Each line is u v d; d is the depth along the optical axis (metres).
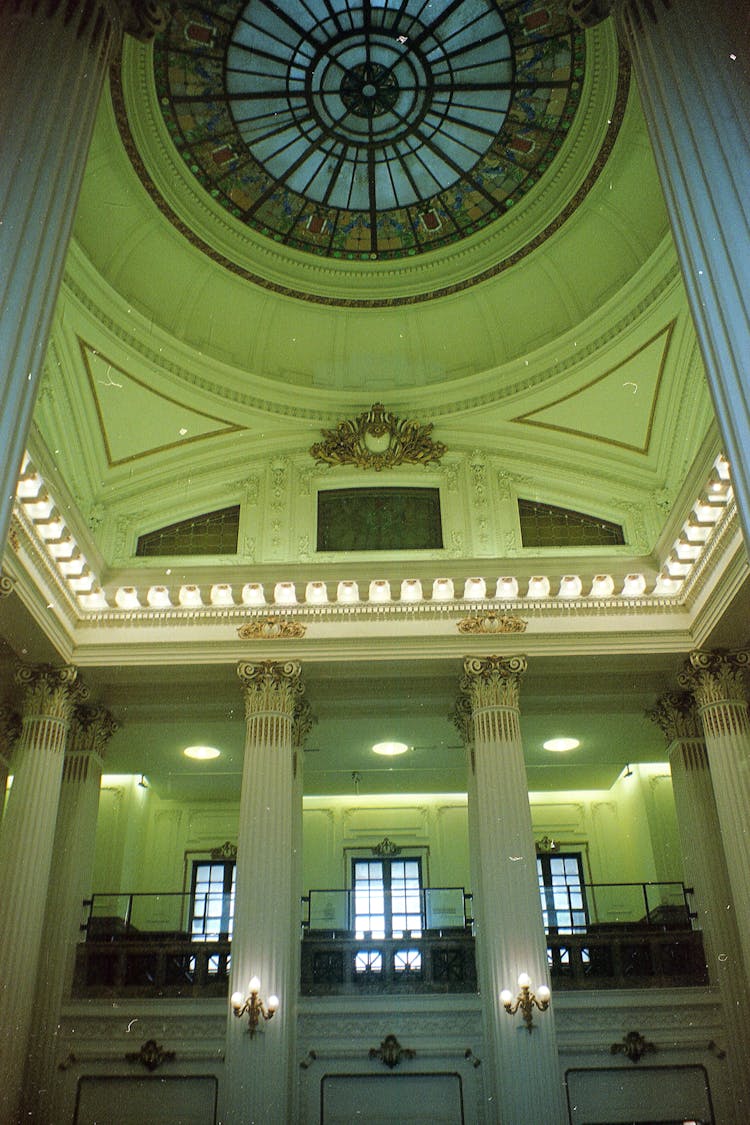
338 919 16.81
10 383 4.71
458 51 10.94
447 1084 11.62
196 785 17.06
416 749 15.40
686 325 12.22
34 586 11.16
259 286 13.42
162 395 13.59
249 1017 10.33
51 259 5.18
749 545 4.52
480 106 11.53
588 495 14.07
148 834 17.56
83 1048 11.63
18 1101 10.96
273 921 10.86
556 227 12.65
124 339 12.85
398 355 14.27
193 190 12.29
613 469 13.90
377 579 12.89
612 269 12.80
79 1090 11.48
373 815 17.77
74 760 13.18
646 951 12.39
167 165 11.88
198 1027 11.77
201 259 13.02
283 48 10.84
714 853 12.50
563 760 16.20
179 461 14.13
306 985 12.34
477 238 13.07
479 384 14.02
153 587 12.62
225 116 11.52
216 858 17.38
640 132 11.30
